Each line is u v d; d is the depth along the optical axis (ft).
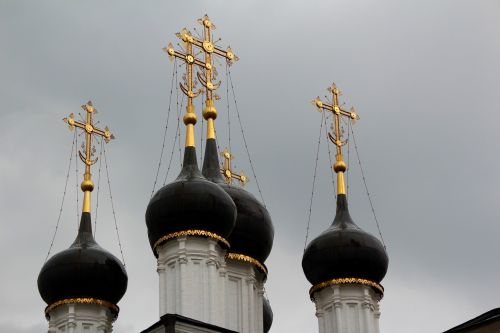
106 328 207.41
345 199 217.97
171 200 192.95
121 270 211.61
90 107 234.79
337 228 211.00
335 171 222.07
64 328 205.87
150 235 197.57
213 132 216.33
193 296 187.52
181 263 189.57
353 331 203.10
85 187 224.94
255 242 209.15
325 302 207.10
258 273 210.38
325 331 205.16
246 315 204.13
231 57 223.51
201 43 218.79
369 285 206.90
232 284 205.67
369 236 209.36
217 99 220.02
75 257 208.13
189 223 192.24
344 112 230.68
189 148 202.18
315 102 228.63
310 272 209.36
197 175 198.08
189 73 214.90
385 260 209.46
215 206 192.95
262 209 211.82
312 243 210.38
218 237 193.16
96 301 207.00
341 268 206.59
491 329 131.03
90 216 222.07
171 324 170.60
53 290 207.72
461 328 133.18
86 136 231.91
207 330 173.68
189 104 207.41
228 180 237.66
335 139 226.17
